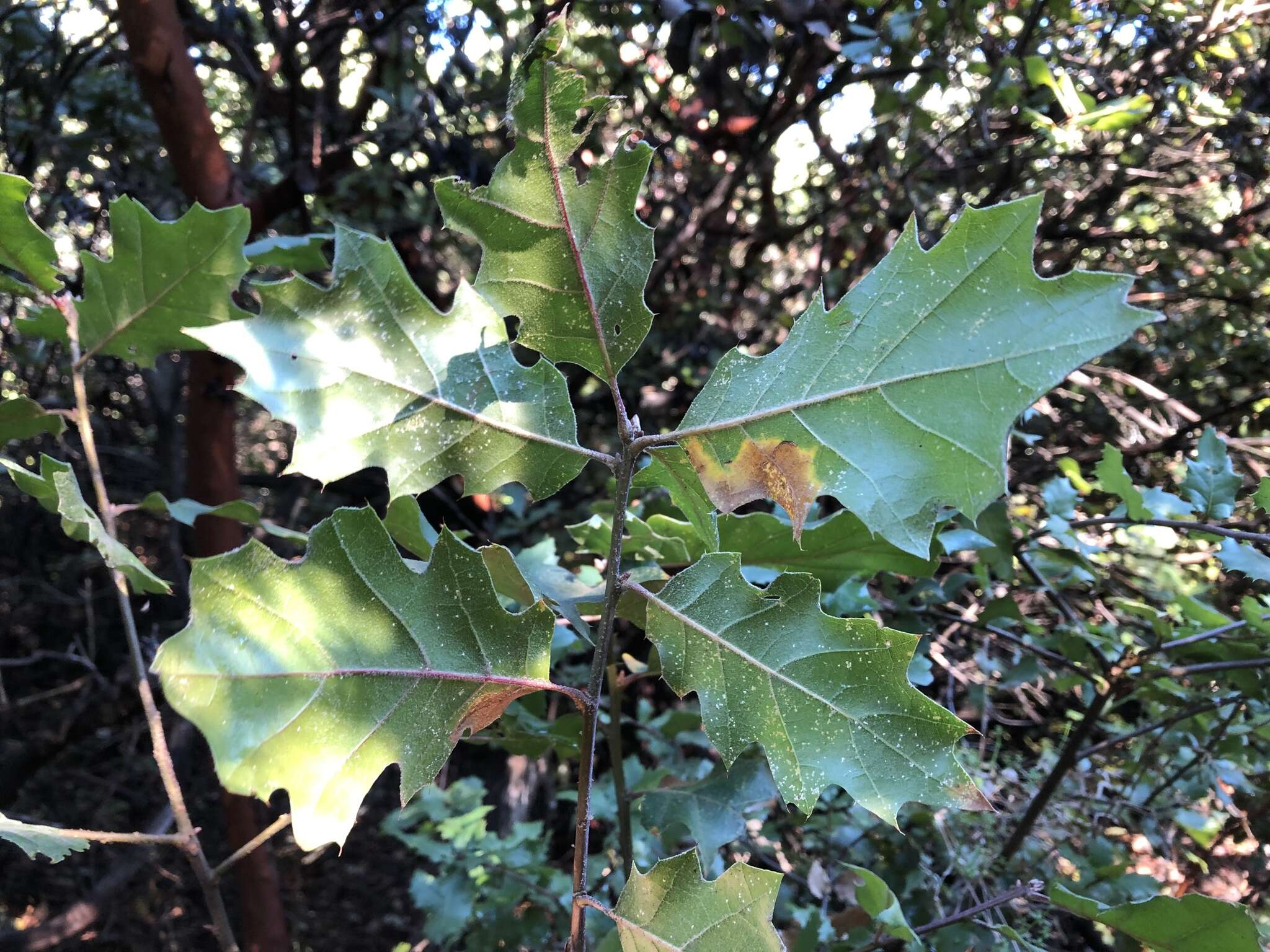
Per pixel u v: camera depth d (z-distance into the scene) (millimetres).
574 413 250
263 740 214
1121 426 895
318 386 234
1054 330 212
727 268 1175
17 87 1135
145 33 779
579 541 433
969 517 216
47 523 1844
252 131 987
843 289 1059
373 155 1050
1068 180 911
